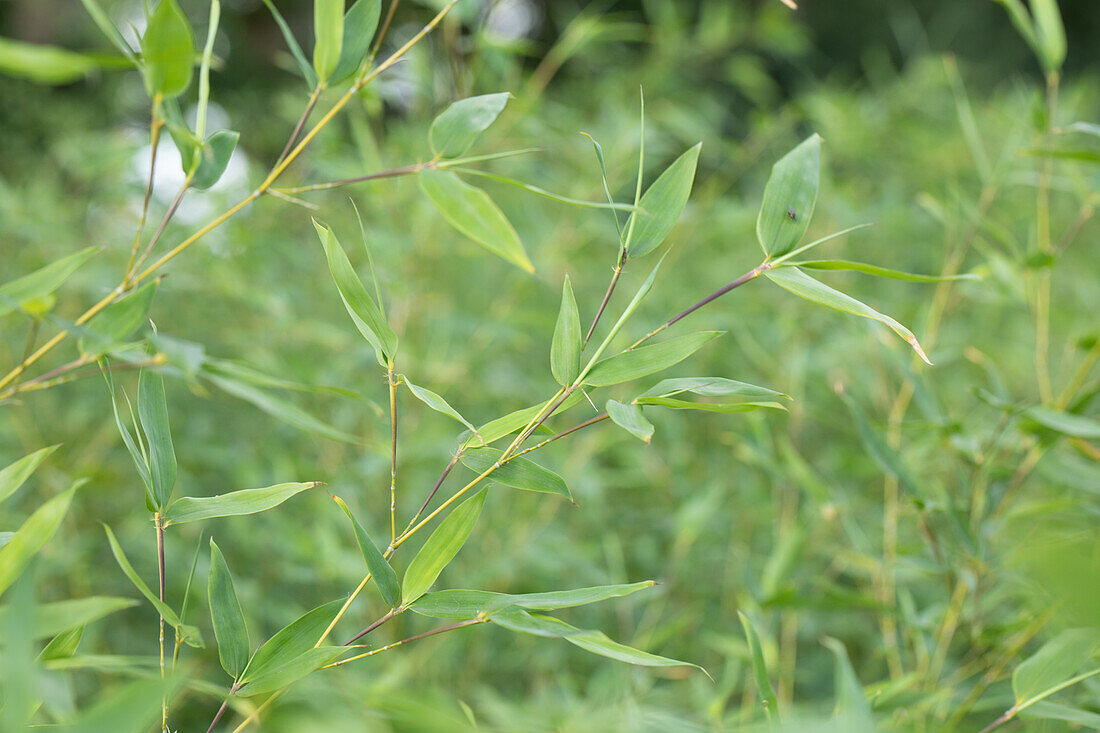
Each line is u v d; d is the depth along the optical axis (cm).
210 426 266
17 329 250
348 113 241
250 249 236
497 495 235
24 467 123
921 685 157
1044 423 148
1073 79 688
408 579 126
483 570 212
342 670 149
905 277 124
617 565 212
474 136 124
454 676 207
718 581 256
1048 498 177
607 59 317
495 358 271
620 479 240
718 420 293
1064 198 356
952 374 293
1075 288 270
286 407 130
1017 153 153
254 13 611
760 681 133
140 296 122
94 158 252
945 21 669
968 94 463
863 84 739
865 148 319
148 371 128
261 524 237
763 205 126
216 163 124
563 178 290
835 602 156
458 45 200
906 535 228
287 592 241
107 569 238
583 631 123
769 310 290
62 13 538
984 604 162
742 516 257
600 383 125
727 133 485
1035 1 155
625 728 146
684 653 216
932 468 196
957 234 192
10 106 391
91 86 417
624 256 126
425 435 214
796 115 308
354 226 250
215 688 121
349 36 127
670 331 269
